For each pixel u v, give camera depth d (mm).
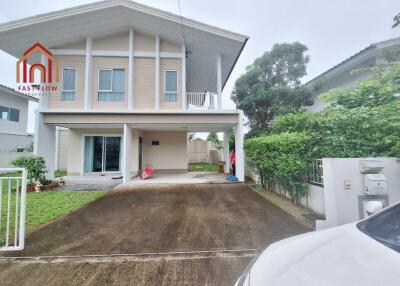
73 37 9430
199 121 9242
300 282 1289
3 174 9977
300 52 11312
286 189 5973
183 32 9258
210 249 3117
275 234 3639
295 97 10445
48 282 2385
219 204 5609
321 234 1894
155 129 11695
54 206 5453
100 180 9516
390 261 1348
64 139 14195
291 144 4965
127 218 4547
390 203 3277
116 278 2447
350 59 8023
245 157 10117
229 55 10336
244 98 11859
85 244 3312
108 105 9617
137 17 9070
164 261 2797
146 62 9875
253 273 1553
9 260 2848
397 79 4227
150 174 10438
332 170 3387
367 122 3869
